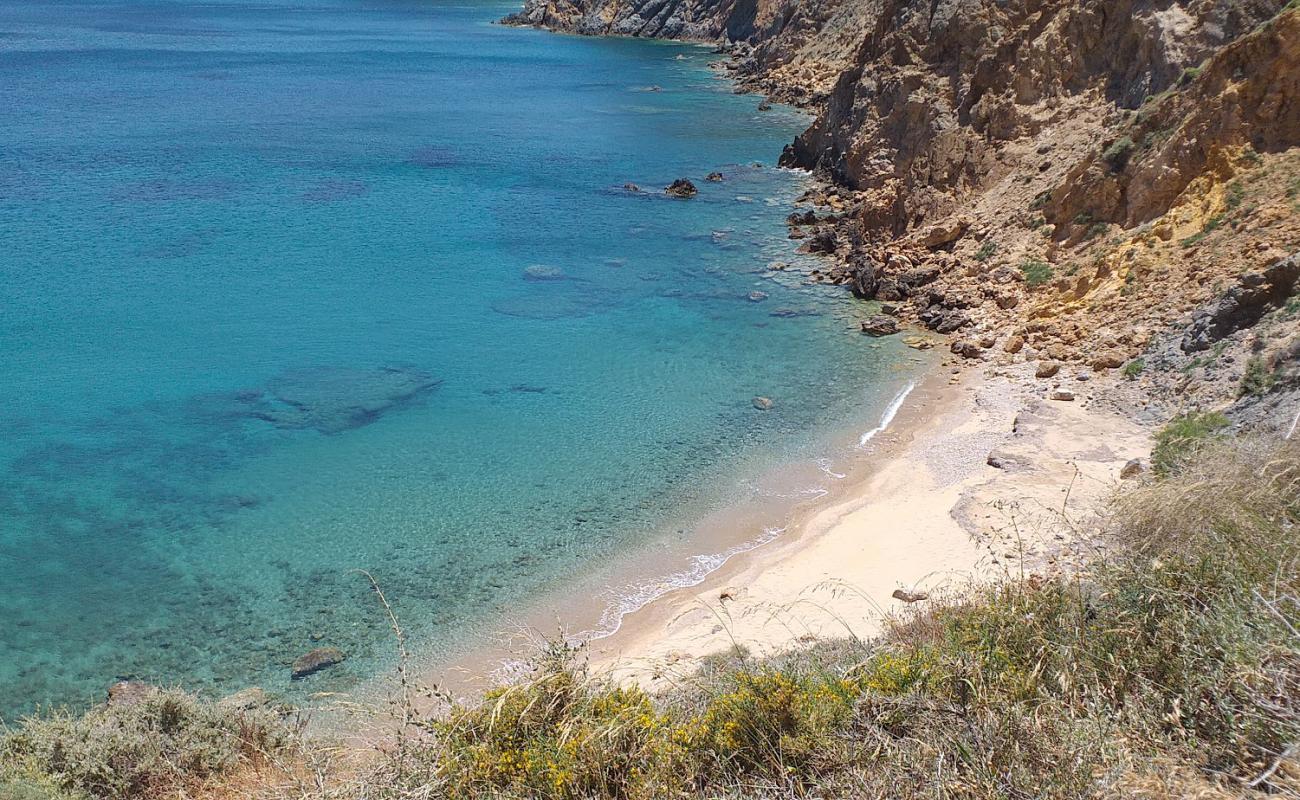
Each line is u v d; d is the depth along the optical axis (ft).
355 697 50.34
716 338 101.19
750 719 25.62
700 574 60.80
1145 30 110.63
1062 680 23.79
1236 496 30.86
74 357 97.14
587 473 74.38
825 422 81.25
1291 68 83.51
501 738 26.32
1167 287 82.38
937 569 54.08
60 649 55.83
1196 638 24.12
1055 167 111.04
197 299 113.60
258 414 85.46
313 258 129.18
